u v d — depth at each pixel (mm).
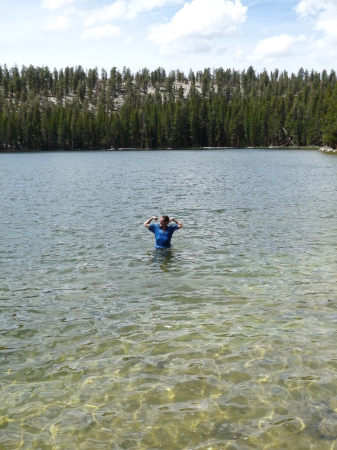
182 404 5996
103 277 11891
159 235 15070
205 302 9914
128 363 7168
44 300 10203
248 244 15547
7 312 9500
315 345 7684
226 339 7984
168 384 6504
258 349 7570
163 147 188750
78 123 187875
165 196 30078
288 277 11672
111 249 15000
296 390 6281
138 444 5219
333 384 6426
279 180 41625
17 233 17859
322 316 8977
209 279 11602
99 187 36875
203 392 6277
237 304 9758
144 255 14156
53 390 6426
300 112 174375
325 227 18484
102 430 5500
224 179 43406
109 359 7316
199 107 191125
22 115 192375
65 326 8719
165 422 5621
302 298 10062
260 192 31938
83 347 7785
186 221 20312
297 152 126312
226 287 10938
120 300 10133
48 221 20609
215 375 6730
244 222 19953
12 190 35000
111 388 6438
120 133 190625
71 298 10312
